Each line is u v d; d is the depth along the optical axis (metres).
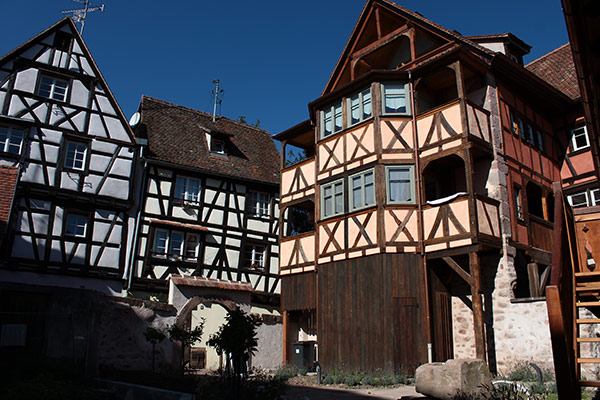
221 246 20.23
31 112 17.34
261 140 24.98
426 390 8.53
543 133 16.19
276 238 21.80
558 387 4.57
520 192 14.21
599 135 6.40
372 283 13.59
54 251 16.64
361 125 14.93
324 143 16.11
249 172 22.16
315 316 17.05
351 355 13.67
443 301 13.40
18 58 17.59
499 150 13.83
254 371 14.46
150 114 21.66
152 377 8.95
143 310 12.55
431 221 13.27
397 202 13.77
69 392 7.87
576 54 5.02
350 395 9.58
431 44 16.17
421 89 15.20
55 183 17.11
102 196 17.80
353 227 14.44
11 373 8.23
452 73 14.51
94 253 17.33
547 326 11.73
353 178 14.82
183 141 21.41
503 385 8.22
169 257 18.83
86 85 18.59
